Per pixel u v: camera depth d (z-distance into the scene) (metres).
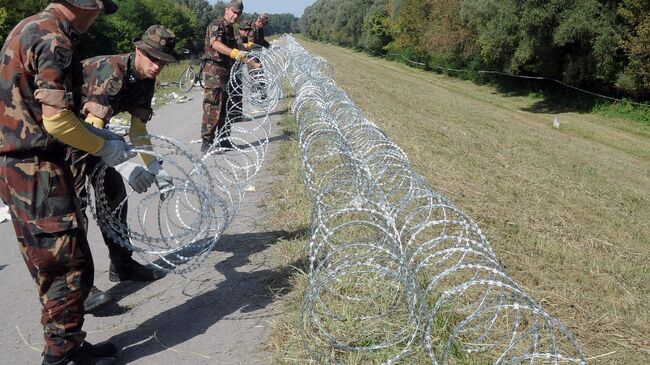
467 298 4.54
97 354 3.76
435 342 3.79
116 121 13.77
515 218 7.14
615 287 5.20
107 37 34.44
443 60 37.28
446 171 9.41
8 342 4.13
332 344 3.79
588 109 22.53
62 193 3.30
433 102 22.33
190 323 4.35
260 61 11.73
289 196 7.20
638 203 8.80
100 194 4.37
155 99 20.59
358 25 70.00
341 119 7.92
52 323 3.39
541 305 4.65
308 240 5.57
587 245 6.44
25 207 3.22
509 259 5.59
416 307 4.04
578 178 10.12
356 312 4.19
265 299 4.67
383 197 4.95
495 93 28.84
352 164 5.52
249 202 7.17
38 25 3.08
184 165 9.27
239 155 9.78
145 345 4.06
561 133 17.64
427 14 41.00
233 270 5.22
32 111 3.14
